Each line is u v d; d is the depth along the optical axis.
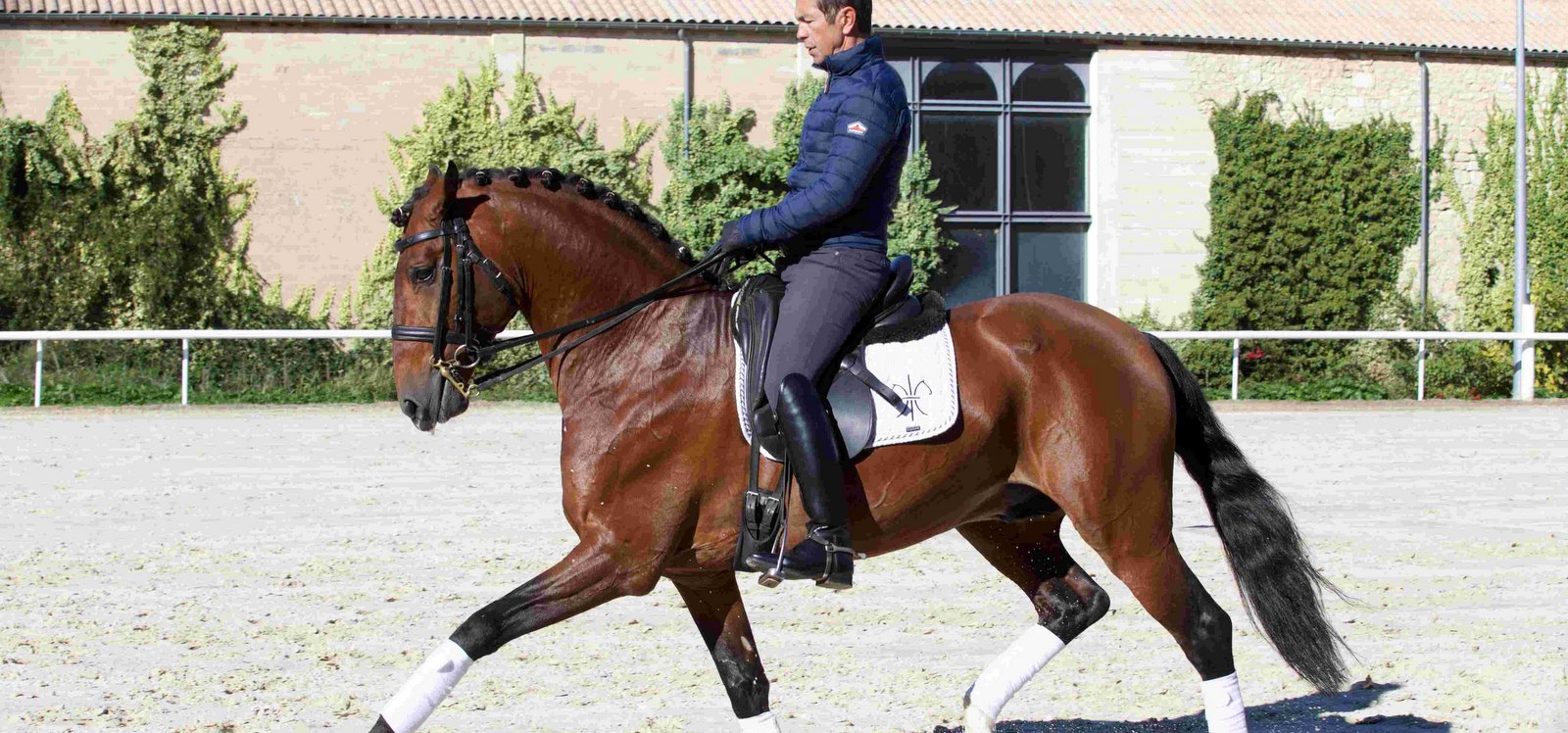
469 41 22.17
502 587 7.69
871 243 4.51
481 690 5.66
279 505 10.55
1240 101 24.94
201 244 21.34
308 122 21.67
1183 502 11.32
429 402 4.61
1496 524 10.03
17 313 20.62
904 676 5.93
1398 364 23.42
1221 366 23.56
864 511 4.44
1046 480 4.53
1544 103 26.14
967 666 6.10
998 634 6.71
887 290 4.61
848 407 4.43
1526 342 22.64
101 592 7.48
